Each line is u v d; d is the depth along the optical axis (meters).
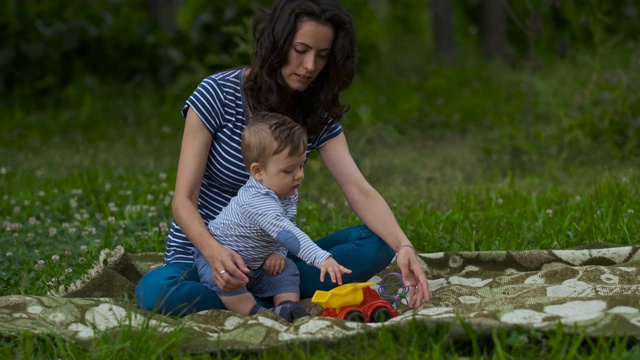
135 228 8.22
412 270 5.42
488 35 22.27
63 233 8.08
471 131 15.34
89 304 5.38
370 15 23.88
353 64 5.57
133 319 5.17
